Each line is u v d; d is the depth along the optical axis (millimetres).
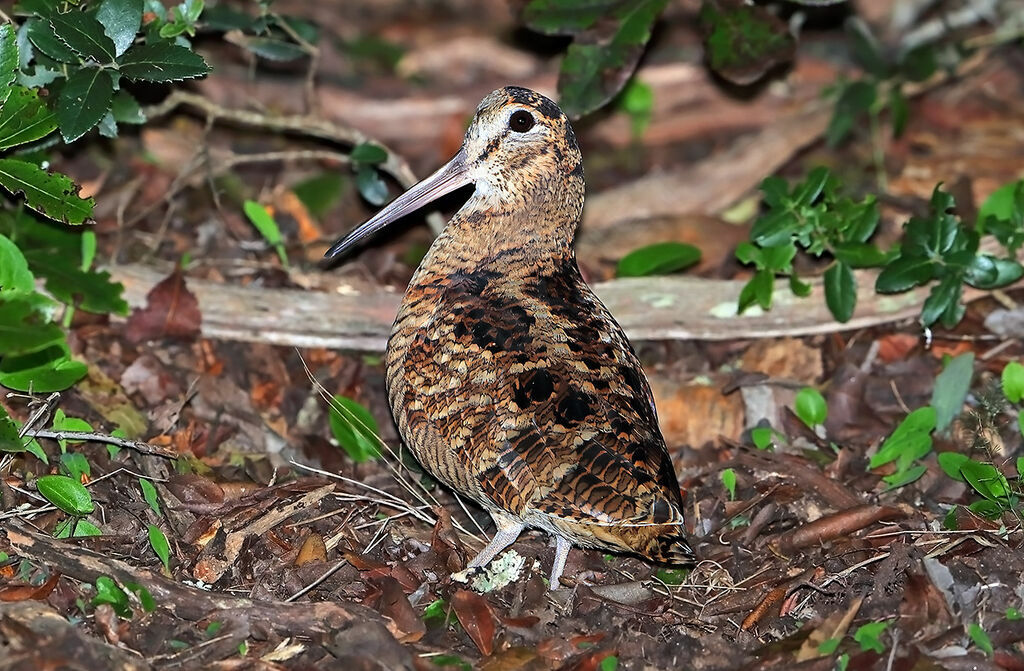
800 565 9617
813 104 15516
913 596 8844
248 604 8617
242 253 13484
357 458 10859
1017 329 12258
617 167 16156
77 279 11242
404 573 9461
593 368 9062
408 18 19438
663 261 13008
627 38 12000
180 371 11516
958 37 17422
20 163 9672
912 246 11586
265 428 11148
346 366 12141
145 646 8289
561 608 9227
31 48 10625
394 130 16062
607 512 8484
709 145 16547
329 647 8336
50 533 9289
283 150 15406
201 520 9688
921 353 12227
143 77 10000
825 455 11086
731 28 12070
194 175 13953
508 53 17734
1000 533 9523
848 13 15688
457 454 9172
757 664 8453
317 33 13703
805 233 11766
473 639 8719
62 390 10148
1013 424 11070
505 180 10172
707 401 11578
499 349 9141
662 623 9055
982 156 15789
